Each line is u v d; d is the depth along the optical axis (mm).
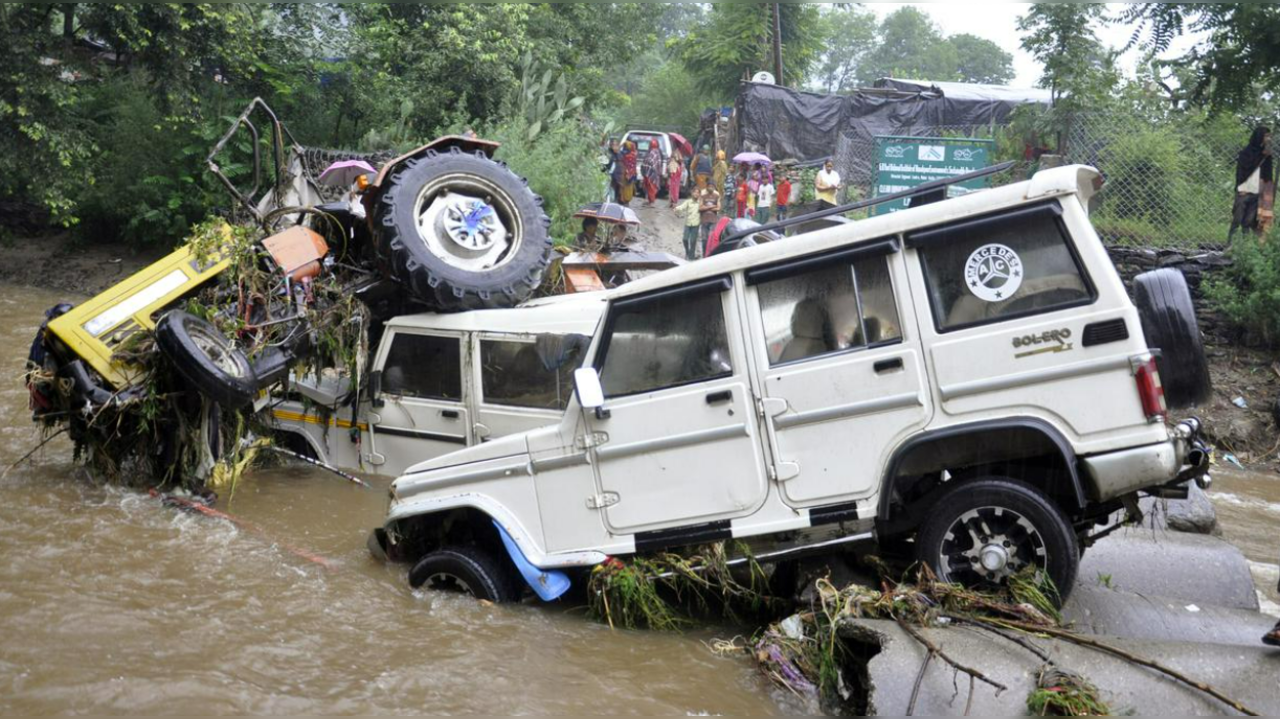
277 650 5312
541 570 5707
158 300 8125
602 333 5664
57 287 20922
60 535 7109
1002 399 4996
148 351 7863
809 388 5281
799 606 5547
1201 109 13320
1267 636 4613
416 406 8086
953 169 16109
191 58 20141
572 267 10414
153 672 4969
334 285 8656
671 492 5508
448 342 7988
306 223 9875
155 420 8016
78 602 5852
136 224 21484
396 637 5523
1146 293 5207
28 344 14602
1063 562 4898
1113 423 4828
